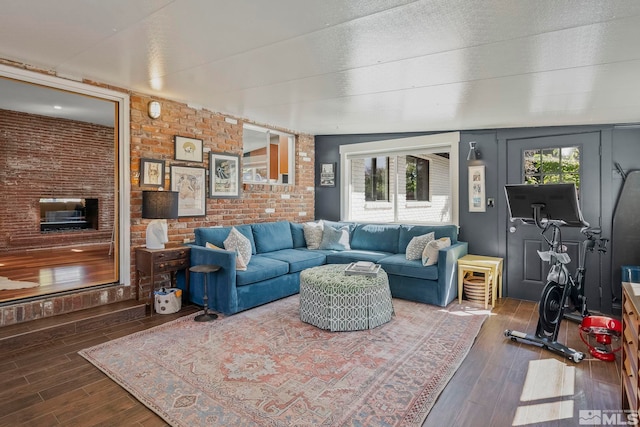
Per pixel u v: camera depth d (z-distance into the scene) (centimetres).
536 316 362
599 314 379
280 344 286
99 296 348
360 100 367
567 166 405
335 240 504
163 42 246
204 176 436
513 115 383
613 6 175
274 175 562
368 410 199
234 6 194
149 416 193
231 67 290
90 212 742
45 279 423
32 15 211
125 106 362
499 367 252
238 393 215
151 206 356
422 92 327
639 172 368
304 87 334
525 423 190
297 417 192
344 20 205
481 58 247
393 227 496
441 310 376
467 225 469
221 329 317
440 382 229
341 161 584
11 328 288
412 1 181
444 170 655
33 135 638
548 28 201
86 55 273
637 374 166
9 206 623
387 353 271
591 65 247
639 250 369
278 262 412
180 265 382
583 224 267
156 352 269
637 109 336
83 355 263
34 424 185
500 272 429
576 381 234
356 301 315
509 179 439
